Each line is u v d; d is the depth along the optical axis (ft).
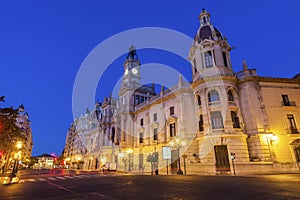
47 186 42.01
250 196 23.93
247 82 96.32
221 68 98.43
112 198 25.14
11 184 48.37
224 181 43.70
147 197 25.04
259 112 91.20
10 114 73.82
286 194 24.38
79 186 40.01
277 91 96.94
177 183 40.70
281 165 80.28
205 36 108.06
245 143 86.02
